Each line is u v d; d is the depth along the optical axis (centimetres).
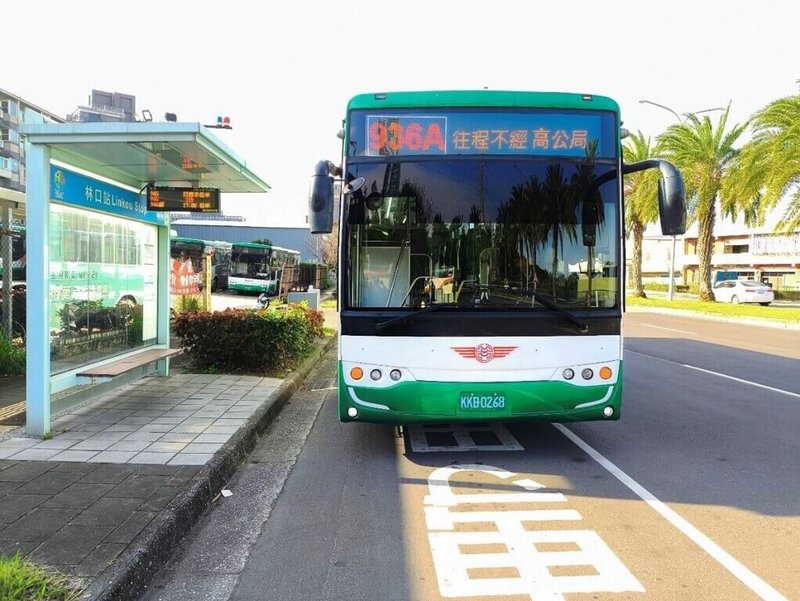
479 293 564
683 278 7269
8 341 955
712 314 2731
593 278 574
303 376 1067
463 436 696
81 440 604
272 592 355
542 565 384
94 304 752
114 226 797
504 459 607
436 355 556
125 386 877
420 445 660
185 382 910
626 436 691
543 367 561
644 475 556
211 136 631
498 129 578
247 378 949
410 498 502
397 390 557
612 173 582
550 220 574
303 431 724
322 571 379
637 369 1199
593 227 577
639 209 3262
